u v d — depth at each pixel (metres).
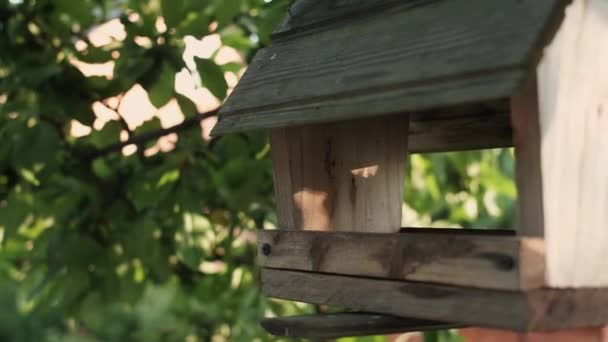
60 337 3.39
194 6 1.51
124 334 3.15
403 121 1.30
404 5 1.24
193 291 1.79
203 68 1.52
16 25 1.59
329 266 1.26
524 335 1.32
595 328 1.21
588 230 1.16
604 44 1.17
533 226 1.14
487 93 1.11
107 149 1.62
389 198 1.30
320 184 1.33
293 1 1.40
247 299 1.80
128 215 1.61
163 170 1.58
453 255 1.16
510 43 1.13
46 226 1.79
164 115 1.87
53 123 1.58
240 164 1.64
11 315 3.46
